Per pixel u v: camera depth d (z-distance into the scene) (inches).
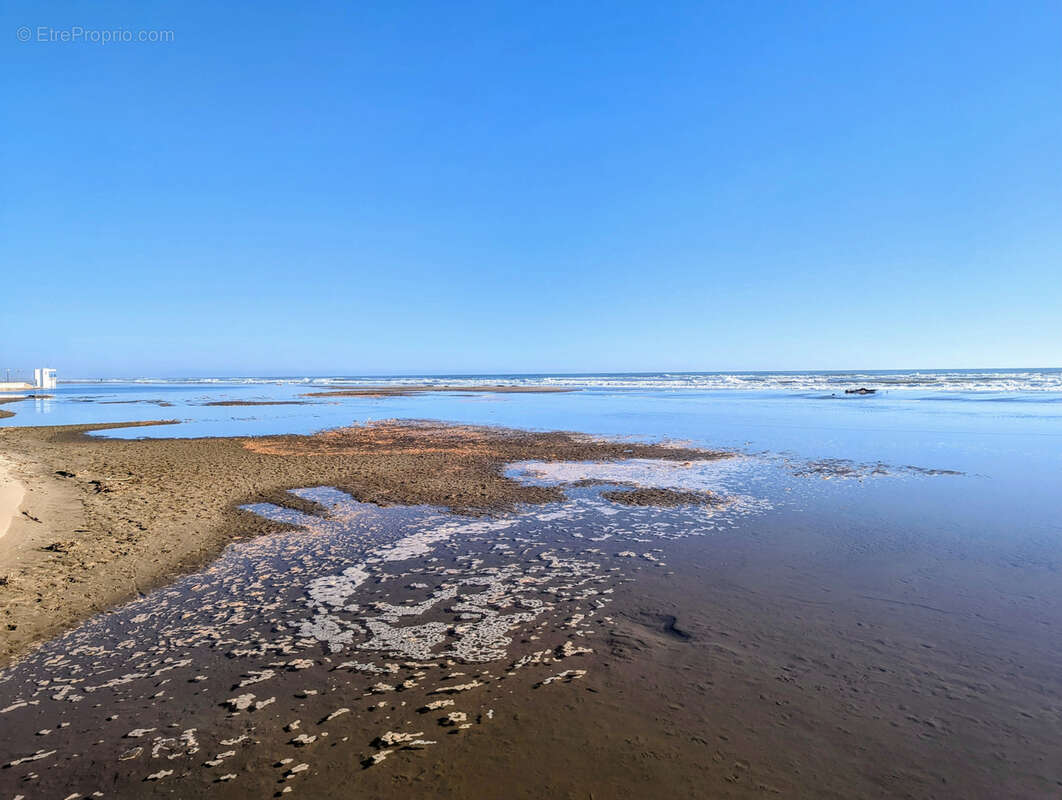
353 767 148.3
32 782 143.9
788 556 316.2
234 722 168.7
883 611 241.6
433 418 1279.5
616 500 462.9
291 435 936.9
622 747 155.0
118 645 218.5
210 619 241.8
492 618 241.1
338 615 245.4
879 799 134.4
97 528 361.1
